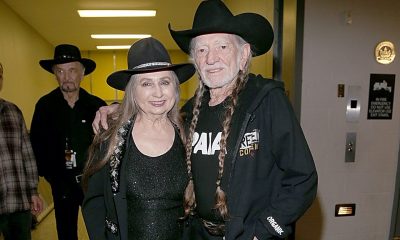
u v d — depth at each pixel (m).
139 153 1.23
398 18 2.24
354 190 2.35
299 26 2.16
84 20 4.99
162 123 1.29
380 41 2.25
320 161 2.29
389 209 2.40
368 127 2.31
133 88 1.25
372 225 2.40
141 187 1.21
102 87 8.34
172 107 1.28
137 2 4.16
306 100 2.22
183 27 5.62
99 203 1.30
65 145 2.33
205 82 1.13
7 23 4.02
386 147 2.34
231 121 1.09
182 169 1.26
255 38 1.14
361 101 2.27
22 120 2.11
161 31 5.94
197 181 1.16
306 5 2.15
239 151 1.05
